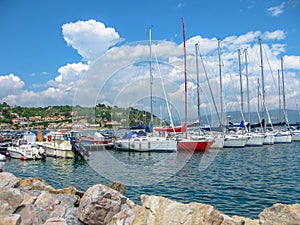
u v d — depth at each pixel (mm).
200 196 11750
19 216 5410
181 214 5883
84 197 7148
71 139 26031
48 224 5691
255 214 9602
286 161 23500
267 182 14766
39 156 27156
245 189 13094
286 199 11477
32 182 9773
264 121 43406
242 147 35344
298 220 6172
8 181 6793
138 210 6539
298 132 46469
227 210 10047
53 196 7945
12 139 38812
